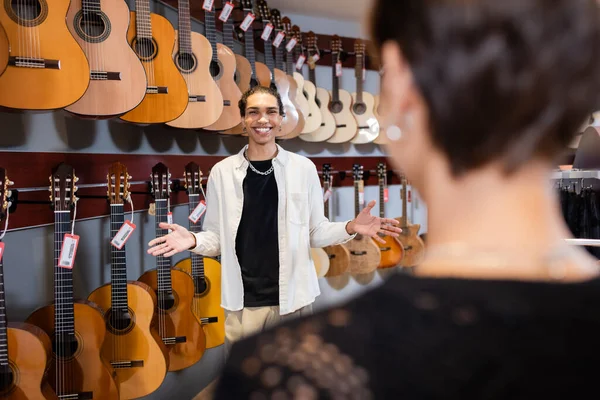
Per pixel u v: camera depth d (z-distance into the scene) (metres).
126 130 2.90
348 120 4.30
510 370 0.28
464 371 0.28
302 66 4.43
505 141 0.30
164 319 2.65
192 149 3.45
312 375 0.29
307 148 4.48
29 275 2.25
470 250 0.31
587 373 0.28
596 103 0.30
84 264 2.60
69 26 2.11
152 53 2.52
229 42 3.43
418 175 0.34
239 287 2.21
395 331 0.29
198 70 2.80
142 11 2.49
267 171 2.24
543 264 0.30
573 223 2.64
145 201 3.01
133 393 2.29
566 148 0.31
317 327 0.31
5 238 2.14
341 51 4.43
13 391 1.75
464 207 0.32
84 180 2.56
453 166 0.32
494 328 0.28
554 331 0.28
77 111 2.12
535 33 0.29
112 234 2.31
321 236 2.31
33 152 2.24
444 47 0.30
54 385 1.97
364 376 0.29
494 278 0.30
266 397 0.29
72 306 1.99
